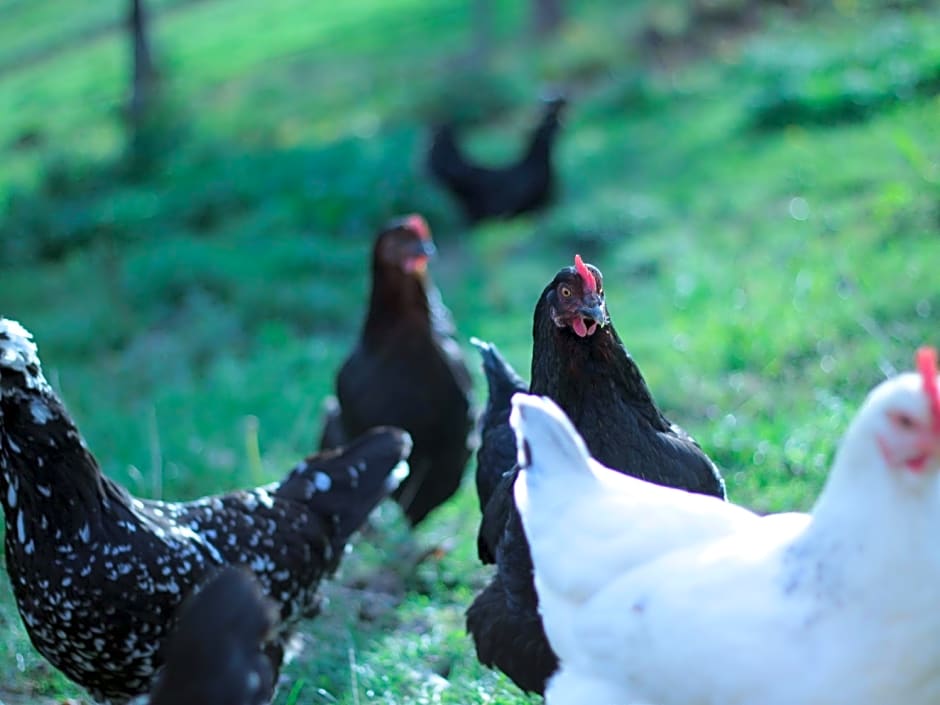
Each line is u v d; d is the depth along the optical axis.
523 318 12.06
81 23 33.44
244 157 19.25
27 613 4.90
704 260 12.02
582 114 20.22
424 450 7.29
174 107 21.91
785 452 7.37
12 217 18.23
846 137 14.87
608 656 3.68
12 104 28.34
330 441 7.71
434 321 7.52
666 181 15.67
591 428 4.70
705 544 3.67
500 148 19.92
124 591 4.78
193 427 9.80
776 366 8.84
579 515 3.80
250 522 5.40
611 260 13.23
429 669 5.72
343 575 6.89
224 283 13.98
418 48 27.06
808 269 10.58
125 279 14.57
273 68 27.39
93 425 10.14
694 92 19.78
